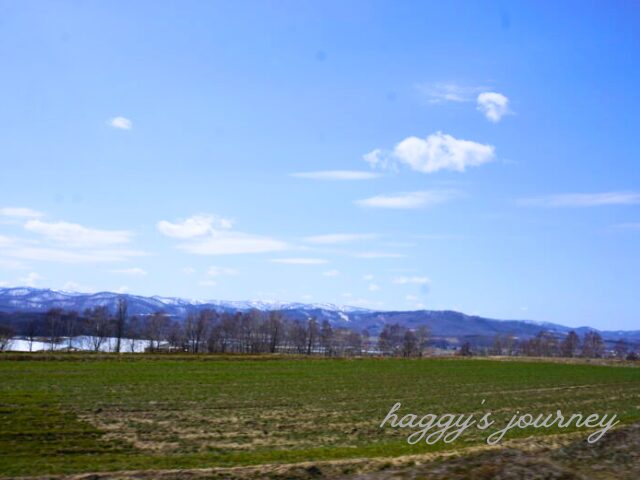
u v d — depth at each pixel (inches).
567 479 655.1
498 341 7322.8
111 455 937.5
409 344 6240.2
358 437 1162.6
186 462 860.6
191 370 2578.7
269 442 1087.6
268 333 5974.4
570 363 4062.5
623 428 928.3
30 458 889.5
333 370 2913.4
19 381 1916.8
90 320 6141.7
